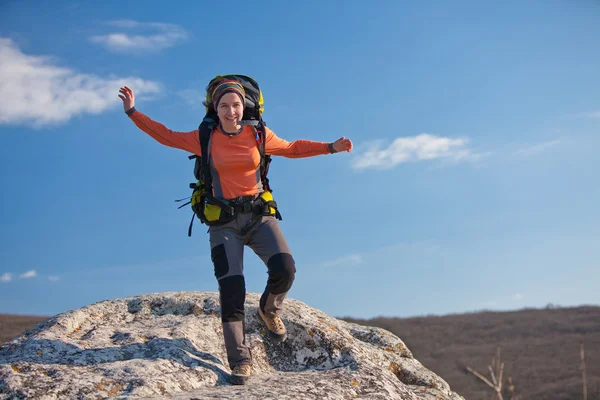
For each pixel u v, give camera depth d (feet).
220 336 14.37
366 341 16.47
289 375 12.73
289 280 12.47
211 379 11.75
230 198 12.57
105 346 12.75
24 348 12.19
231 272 12.28
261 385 11.43
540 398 64.54
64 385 10.33
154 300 16.03
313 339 14.12
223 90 12.42
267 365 13.79
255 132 12.83
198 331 14.07
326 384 11.49
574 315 136.36
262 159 13.00
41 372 10.89
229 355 12.02
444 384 15.20
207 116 13.20
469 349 104.99
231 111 12.28
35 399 9.84
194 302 15.87
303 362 13.91
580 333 115.55
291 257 12.61
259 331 14.57
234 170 12.60
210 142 12.62
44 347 12.15
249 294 17.08
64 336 13.30
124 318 15.25
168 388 10.80
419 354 100.73
